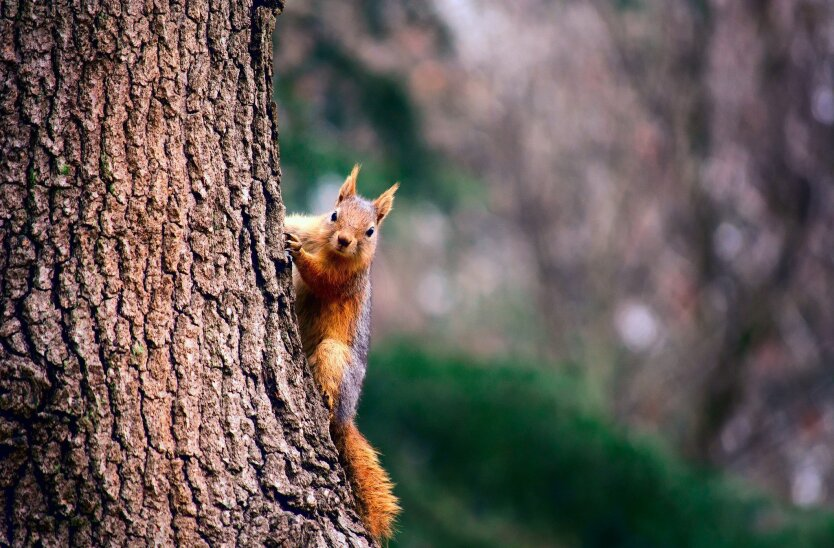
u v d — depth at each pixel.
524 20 26.70
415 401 17.72
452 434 17.61
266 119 4.97
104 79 4.46
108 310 4.40
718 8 23.97
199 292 4.63
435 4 18.83
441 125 25.70
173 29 4.62
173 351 4.52
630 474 18.11
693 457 25.02
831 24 23.70
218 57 4.77
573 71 26.72
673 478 18.53
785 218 24.09
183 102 4.65
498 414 17.92
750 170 24.62
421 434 17.67
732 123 24.53
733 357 24.61
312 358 6.30
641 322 27.08
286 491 4.70
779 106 24.08
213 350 4.62
